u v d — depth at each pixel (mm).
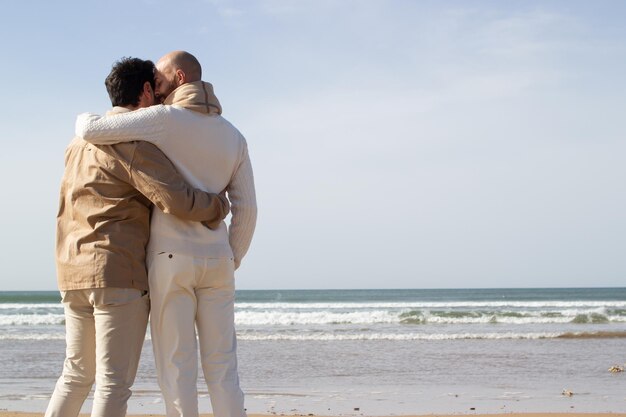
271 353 13805
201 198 3027
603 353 13797
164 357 3066
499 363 12094
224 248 3176
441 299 63594
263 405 7422
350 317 23875
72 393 3219
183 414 3020
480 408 7195
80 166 3104
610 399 7949
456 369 11242
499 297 67625
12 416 5883
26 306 34906
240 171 3324
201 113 3158
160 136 3020
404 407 7262
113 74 3203
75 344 3207
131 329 3064
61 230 3160
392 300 61406
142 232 3078
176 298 3055
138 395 7930
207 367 3162
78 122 3047
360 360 12562
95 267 2992
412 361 12391
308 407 7254
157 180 2949
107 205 3025
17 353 13664
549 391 8664
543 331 19547
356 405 7414
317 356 13211
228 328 3213
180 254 3027
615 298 63750
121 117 2986
